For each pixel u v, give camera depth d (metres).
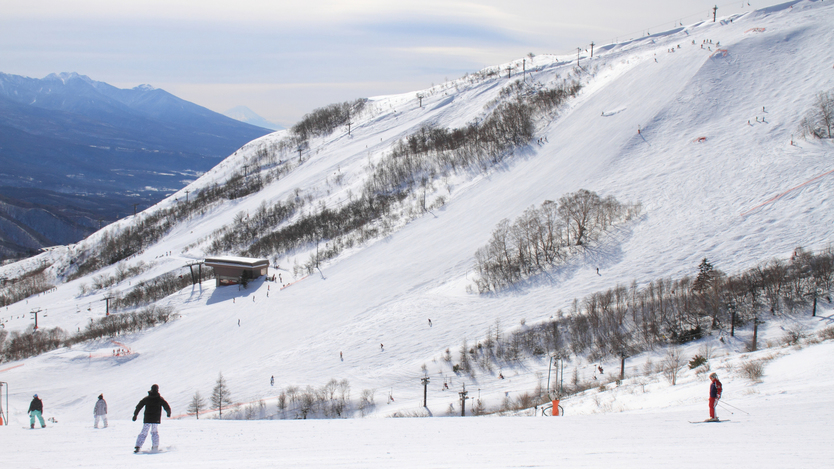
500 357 87.31
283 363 97.56
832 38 187.62
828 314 77.69
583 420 25.31
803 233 105.31
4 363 120.50
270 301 136.75
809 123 145.00
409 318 107.19
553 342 88.44
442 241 146.38
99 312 160.00
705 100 173.50
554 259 118.81
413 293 120.81
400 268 136.38
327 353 99.06
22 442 19.97
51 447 18.73
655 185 138.25
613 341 84.31
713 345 76.44
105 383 103.31
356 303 123.06
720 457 14.49
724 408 25.16
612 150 162.62
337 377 88.31
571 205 126.44
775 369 35.34
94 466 15.05
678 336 81.56
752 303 83.38
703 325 82.81
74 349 120.56
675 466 13.48
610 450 16.42
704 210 122.31
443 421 26.75
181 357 111.94
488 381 81.56
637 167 149.88
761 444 16.14
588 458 15.17
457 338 95.88
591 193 129.62
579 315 92.56
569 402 48.34
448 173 196.75
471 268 126.25
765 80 176.50
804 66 176.62
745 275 90.19
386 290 125.75
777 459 13.89
